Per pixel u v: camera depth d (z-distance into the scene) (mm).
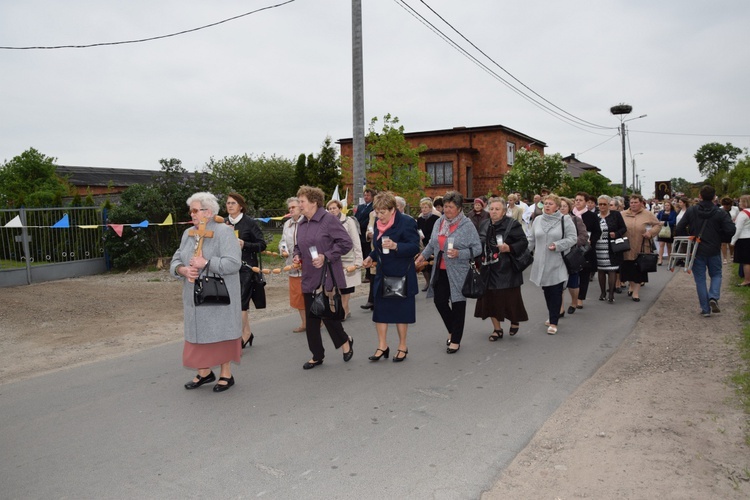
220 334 5266
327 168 28594
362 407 4980
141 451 4160
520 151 30406
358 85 12852
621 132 37062
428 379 5754
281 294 11711
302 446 4195
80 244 15000
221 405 5098
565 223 7539
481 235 7141
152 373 6184
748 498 3320
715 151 89000
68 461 4020
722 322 7785
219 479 3713
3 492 3594
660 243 15516
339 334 6352
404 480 3660
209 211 5262
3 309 10125
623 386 5371
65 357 7109
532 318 8680
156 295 11680
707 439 4102
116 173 51062
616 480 3578
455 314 6652
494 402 5062
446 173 32344
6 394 5574
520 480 3639
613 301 9828
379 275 6316
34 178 38250
